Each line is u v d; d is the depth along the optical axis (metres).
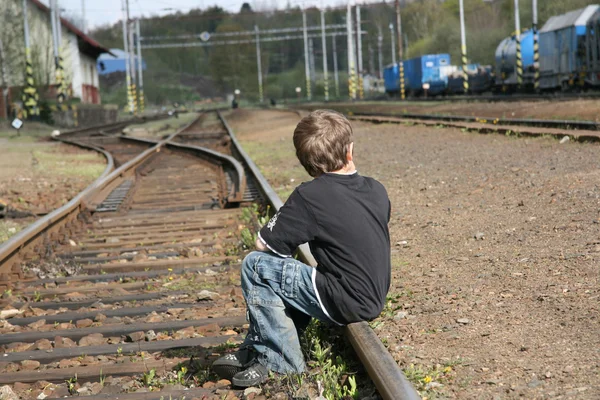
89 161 21.14
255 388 3.76
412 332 4.25
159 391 3.83
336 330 4.37
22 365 4.34
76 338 4.94
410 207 8.88
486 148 14.30
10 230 9.38
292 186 12.22
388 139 19.97
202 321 5.05
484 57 81.69
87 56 75.50
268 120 41.38
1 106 51.75
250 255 3.84
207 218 9.74
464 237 6.76
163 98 137.75
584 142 13.08
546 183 9.02
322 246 3.70
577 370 3.38
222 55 150.50
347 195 3.69
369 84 118.38
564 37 37.50
